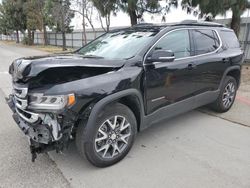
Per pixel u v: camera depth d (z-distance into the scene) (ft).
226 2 28.14
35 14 100.73
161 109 12.15
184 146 12.14
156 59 10.87
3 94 22.26
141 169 10.18
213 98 15.64
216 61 14.94
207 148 11.94
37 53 67.36
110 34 14.56
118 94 9.84
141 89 10.88
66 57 10.78
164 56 10.72
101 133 9.82
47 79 8.92
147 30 12.87
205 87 14.65
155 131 13.88
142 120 11.36
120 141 10.64
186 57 13.17
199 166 10.38
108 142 10.13
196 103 14.39
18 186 9.11
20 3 110.73
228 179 9.50
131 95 10.48
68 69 8.93
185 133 13.65
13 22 118.42
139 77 10.69
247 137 13.20
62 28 76.13
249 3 30.25
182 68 12.67
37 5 98.58
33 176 9.70
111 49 12.54
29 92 8.96
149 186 9.12
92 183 9.30
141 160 10.84
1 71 35.42
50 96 8.57
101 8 34.94
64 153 11.31
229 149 11.84
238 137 13.19
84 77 9.37
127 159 10.91
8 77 30.63
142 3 32.01
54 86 8.73
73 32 88.22
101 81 9.49
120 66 10.41
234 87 17.26
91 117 9.23
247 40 39.17
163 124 14.90
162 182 9.34
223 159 10.93
